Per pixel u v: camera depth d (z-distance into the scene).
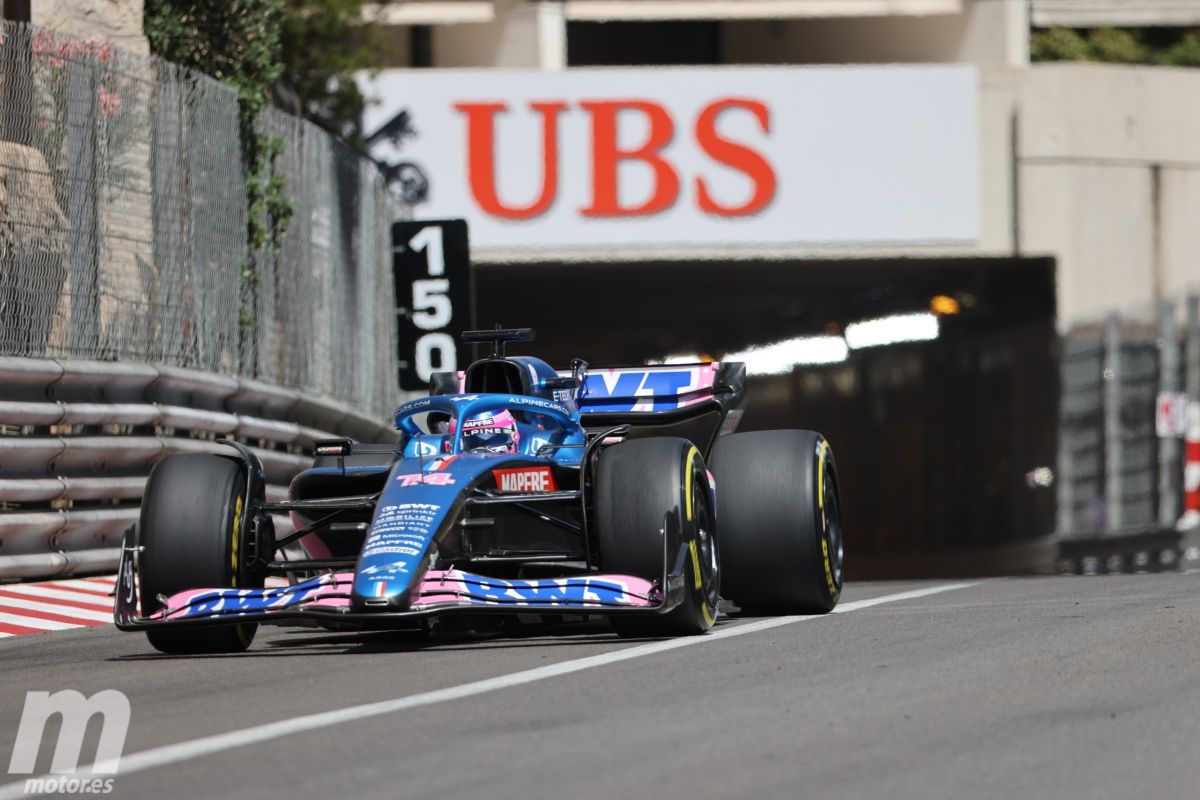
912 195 84.12
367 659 23.94
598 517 24.45
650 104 82.94
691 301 104.75
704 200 83.25
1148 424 78.31
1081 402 84.75
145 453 42.19
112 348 41.88
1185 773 15.42
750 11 95.50
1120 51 101.00
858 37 102.94
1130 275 87.75
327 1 76.69
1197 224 88.75
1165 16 98.38
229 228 48.62
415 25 96.00
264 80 60.56
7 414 37.06
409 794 14.74
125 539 25.41
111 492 40.72
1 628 32.09
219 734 17.67
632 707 18.77
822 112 83.75
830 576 28.83
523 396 27.41
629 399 32.62
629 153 83.00
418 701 19.41
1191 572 42.16
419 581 22.97
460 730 17.56
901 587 37.38
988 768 15.62
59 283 39.81
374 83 81.81
